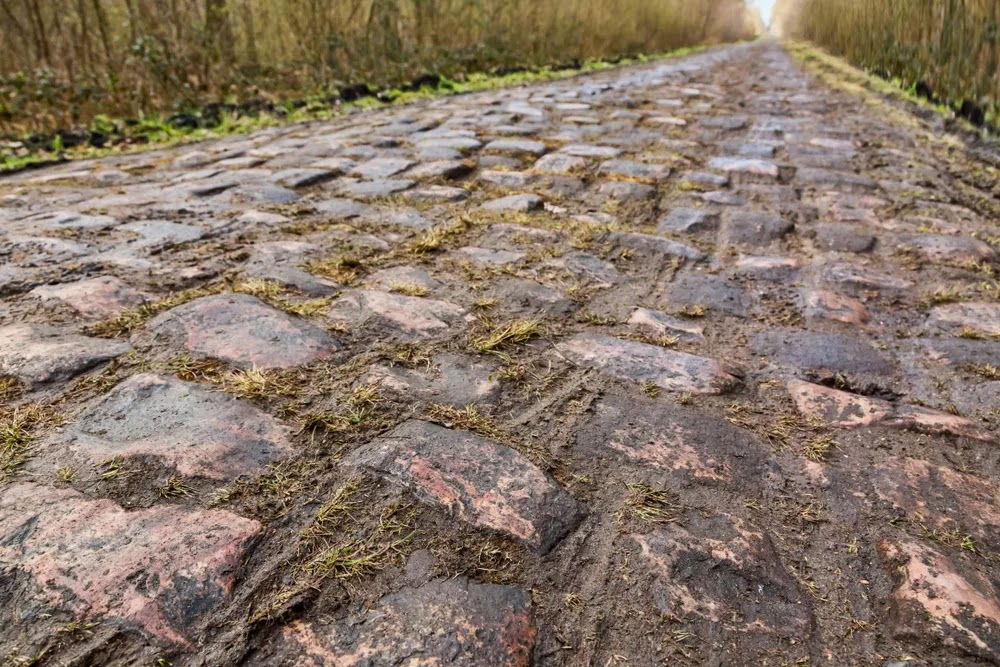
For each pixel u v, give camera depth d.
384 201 3.28
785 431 1.61
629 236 2.85
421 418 1.56
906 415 1.67
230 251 2.52
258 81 7.33
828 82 9.22
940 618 1.12
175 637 1.01
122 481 1.31
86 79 5.76
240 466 1.36
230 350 1.78
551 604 1.12
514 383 1.73
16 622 1.02
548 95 7.67
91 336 1.84
